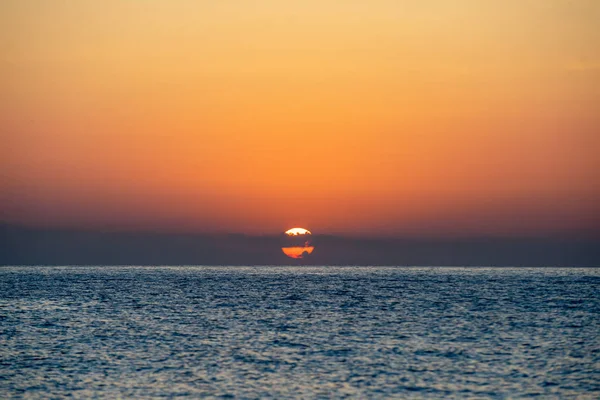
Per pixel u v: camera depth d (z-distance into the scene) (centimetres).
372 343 13538
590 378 10275
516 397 9238
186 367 11112
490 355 12131
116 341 13850
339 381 10112
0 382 10088
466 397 9225
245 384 9938
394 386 9812
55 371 10825
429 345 13262
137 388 9712
